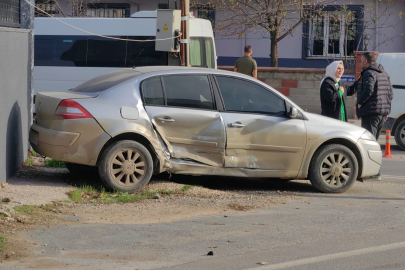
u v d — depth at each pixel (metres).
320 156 9.14
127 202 8.03
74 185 8.66
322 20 24.86
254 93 8.98
